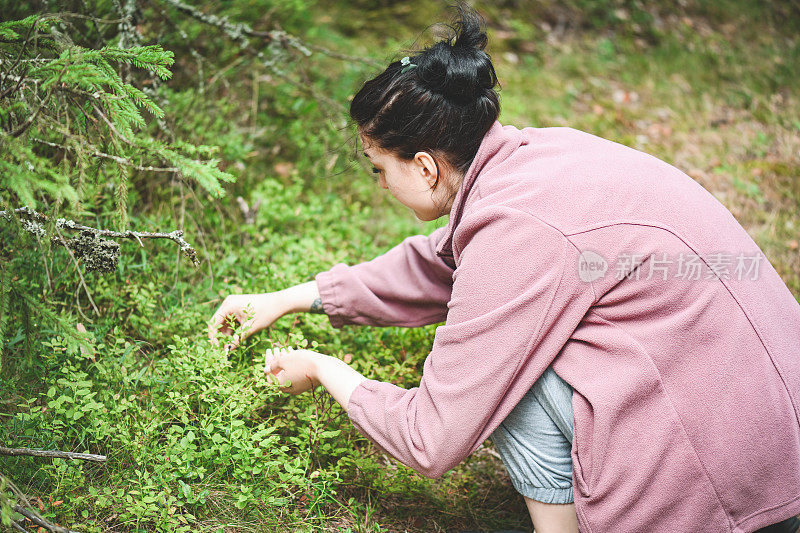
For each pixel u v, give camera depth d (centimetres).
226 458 167
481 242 151
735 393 144
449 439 150
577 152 162
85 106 160
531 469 158
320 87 354
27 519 153
